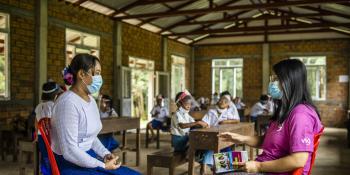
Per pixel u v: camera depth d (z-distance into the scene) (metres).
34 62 8.12
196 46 16.28
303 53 14.67
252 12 14.48
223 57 15.85
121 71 10.97
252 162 1.94
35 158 4.18
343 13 11.73
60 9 8.79
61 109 2.11
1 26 7.38
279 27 13.10
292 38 14.82
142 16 10.70
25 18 7.89
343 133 11.78
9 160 6.54
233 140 2.35
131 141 9.16
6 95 7.50
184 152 4.80
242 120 10.61
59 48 8.78
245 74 15.52
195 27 14.53
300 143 1.80
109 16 10.66
